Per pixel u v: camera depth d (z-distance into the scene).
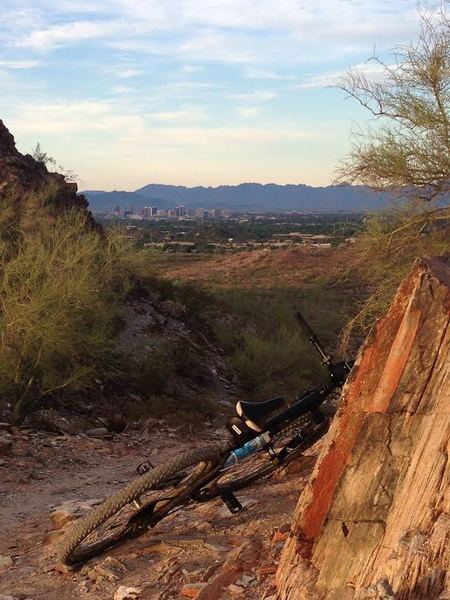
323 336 25.09
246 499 5.68
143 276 22.39
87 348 13.84
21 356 12.08
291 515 5.12
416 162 10.18
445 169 10.05
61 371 13.86
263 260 62.00
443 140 10.08
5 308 12.12
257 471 5.36
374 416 3.43
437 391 3.29
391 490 3.35
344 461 3.52
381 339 3.51
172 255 76.19
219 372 20.91
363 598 3.00
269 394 20.42
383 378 3.44
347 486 3.44
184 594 4.07
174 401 16.39
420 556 2.92
